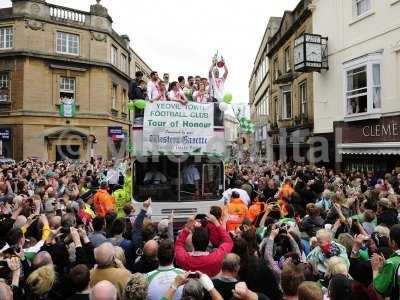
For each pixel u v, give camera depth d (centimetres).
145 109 845
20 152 2622
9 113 2652
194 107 868
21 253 480
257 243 572
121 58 3328
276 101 2752
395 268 404
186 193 853
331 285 355
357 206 795
